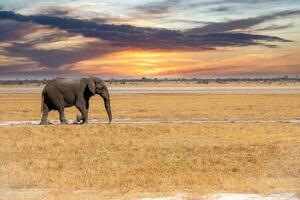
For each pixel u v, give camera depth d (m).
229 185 15.25
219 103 65.12
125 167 18.66
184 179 16.25
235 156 21.25
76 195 14.30
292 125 34.25
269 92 110.31
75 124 36.25
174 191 14.73
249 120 39.41
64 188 15.13
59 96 36.88
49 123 37.06
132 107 57.03
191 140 26.61
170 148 23.52
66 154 21.92
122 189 14.91
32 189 15.38
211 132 29.97
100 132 30.00
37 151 22.86
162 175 17.09
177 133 29.47
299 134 29.23
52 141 26.06
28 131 30.39
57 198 13.90
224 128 31.97
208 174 17.30
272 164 19.27
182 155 21.48
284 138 27.39
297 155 21.45
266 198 13.79
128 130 30.94
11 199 13.84
